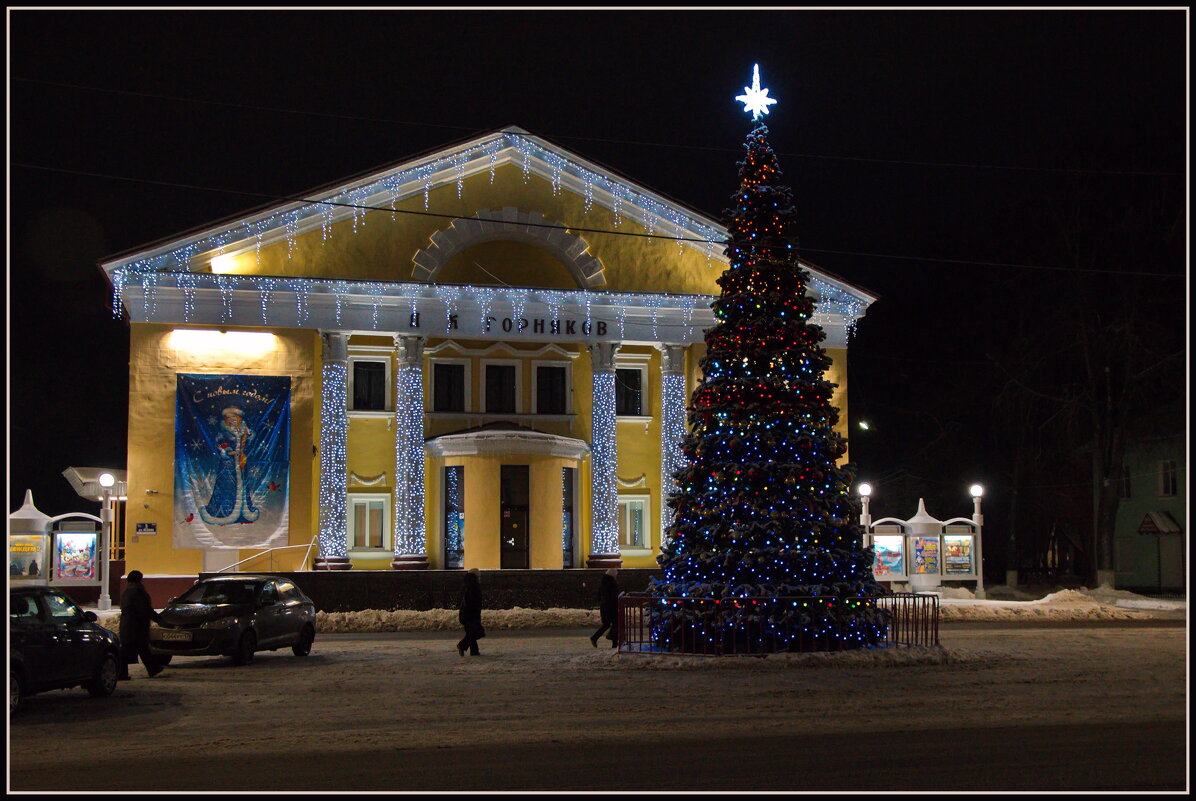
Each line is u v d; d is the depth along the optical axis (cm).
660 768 1113
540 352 3953
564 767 1123
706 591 2100
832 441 2205
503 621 3109
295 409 3538
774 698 1620
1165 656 2186
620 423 3978
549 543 3694
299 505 3506
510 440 3678
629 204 3897
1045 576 6312
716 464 2181
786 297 2228
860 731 1332
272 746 1271
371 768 1131
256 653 2436
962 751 1194
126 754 1234
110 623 2862
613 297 3812
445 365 3903
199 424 3472
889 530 3938
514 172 3816
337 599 3306
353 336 3784
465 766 1135
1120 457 4694
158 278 3469
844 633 2122
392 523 3766
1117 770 1090
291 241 3612
